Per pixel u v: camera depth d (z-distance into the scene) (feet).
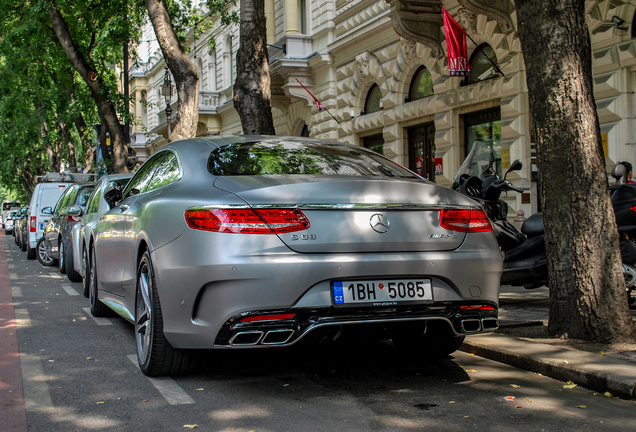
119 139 65.77
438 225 12.46
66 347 17.34
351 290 11.64
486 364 15.06
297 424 10.90
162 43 44.52
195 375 14.17
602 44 33.65
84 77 63.93
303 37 65.62
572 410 11.60
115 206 19.95
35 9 59.57
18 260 51.83
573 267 15.84
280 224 11.39
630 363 13.52
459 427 10.73
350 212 11.82
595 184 15.67
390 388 13.10
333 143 16.21
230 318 11.29
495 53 42.22
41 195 52.90
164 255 12.59
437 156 48.65
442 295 12.28
